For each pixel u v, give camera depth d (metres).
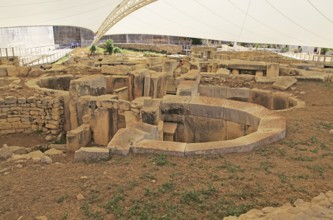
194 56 21.94
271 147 5.15
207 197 3.65
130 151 5.14
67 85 13.31
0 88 10.93
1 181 4.24
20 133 9.51
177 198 3.65
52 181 4.20
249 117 6.56
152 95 10.96
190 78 10.35
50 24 22.30
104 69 13.85
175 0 18.83
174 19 22.50
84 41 51.25
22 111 9.43
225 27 21.02
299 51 41.31
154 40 50.50
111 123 8.09
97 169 4.57
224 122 7.12
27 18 18.25
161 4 20.14
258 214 3.12
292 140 5.45
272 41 21.17
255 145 5.13
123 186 3.97
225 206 3.44
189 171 4.36
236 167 4.43
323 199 3.39
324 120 6.71
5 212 3.45
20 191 3.92
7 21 18.00
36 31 36.97
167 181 4.07
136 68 13.70
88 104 8.45
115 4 20.50
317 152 4.91
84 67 15.27
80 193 3.83
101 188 3.94
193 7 19.00
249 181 4.00
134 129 5.72
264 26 18.56
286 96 9.34
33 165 4.90
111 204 3.54
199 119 7.39
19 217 3.34
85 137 7.82
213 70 15.02
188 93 8.77
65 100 9.59
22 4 14.79
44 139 9.12
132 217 3.28
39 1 14.83
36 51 32.84
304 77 11.81
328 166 4.39
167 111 7.62
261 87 10.88
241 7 16.89
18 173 4.53
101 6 19.89
